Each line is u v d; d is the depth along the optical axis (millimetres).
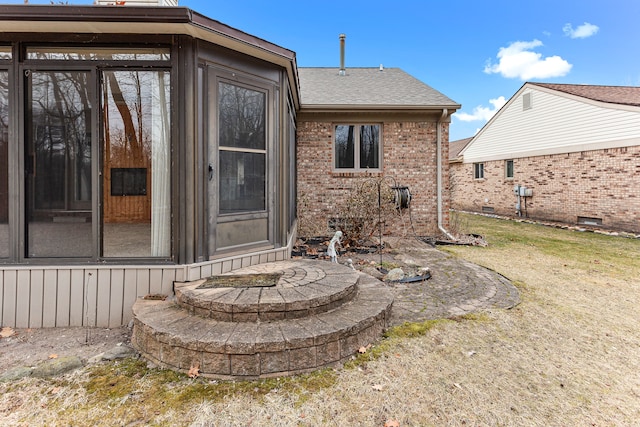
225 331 2527
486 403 2125
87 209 3303
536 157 12484
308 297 2844
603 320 3434
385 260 5754
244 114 3920
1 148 3225
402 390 2246
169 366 2488
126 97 3336
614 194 9859
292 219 6633
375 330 2924
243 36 3553
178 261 3354
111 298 3279
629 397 2213
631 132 9398
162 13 2971
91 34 3252
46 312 3232
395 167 8266
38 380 2352
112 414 2018
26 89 3240
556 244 7859
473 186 16109
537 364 2596
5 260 3246
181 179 3350
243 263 3863
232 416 1996
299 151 8188
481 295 4086
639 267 5707
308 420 1968
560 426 1938
